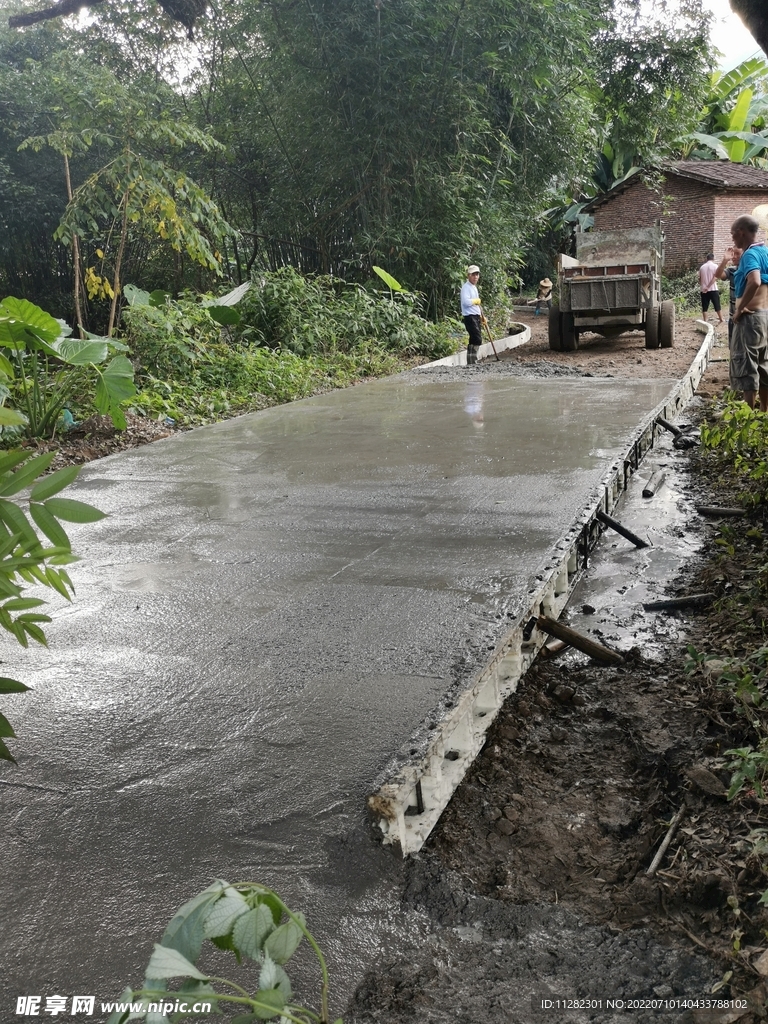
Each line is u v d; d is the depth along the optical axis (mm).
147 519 5742
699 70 21516
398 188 19219
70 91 15766
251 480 6730
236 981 2016
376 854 2471
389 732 2979
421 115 18625
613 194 30234
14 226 20609
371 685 3328
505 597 4152
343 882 2377
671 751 3271
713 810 2840
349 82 18266
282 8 18297
